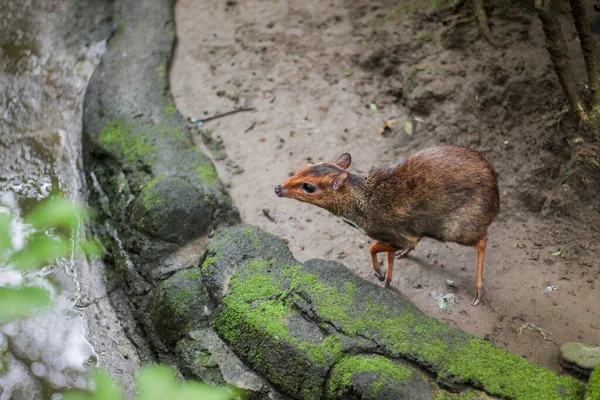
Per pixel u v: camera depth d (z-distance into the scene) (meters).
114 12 9.35
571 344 4.94
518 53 7.42
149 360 5.86
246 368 5.09
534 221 6.30
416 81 7.59
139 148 7.00
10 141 8.20
